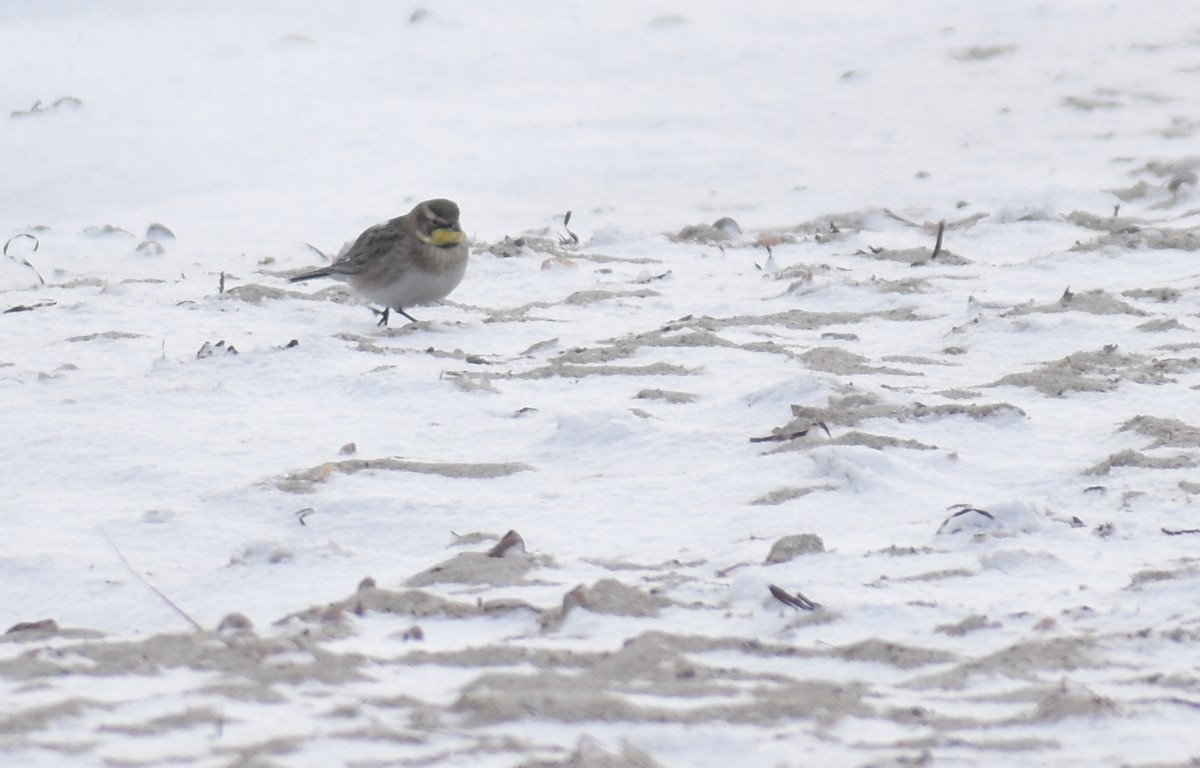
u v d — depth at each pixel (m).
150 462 10.42
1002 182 23.28
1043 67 30.39
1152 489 9.02
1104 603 6.98
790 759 5.08
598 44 32.78
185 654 6.26
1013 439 10.39
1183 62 30.39
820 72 30.52
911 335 14.42
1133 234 18.30
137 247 20.58
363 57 31.80
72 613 7.57
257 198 23.31
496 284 17.52
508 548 8.21
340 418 11.59
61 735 5.22
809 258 18.78
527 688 5.73
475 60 31.62
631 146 26.08
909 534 8.35
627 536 8.62
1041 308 14.80
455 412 11.68
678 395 11.87
